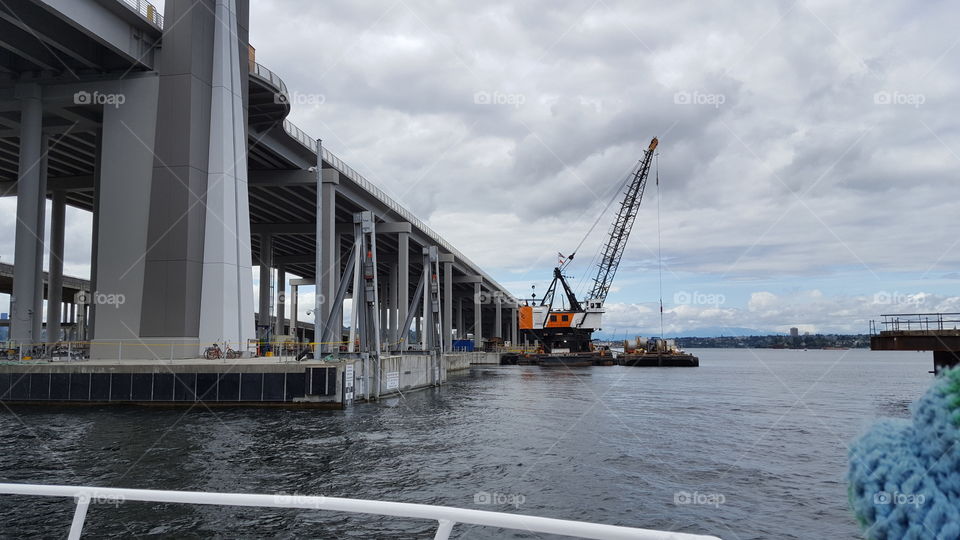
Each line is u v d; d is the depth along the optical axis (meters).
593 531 3.21
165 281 46.22
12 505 17.55
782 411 45.25
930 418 1.50
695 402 51.94
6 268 93.56
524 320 145.62
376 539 15.74
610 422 38.06
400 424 34.94
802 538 17.14
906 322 46.53
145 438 28.52
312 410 39.56
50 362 42.03
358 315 52.69
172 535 15.38
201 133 48.66
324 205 70.12
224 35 51.00
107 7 44.91
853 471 1.61
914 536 1.38
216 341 47.19
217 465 23.25
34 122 49.12
